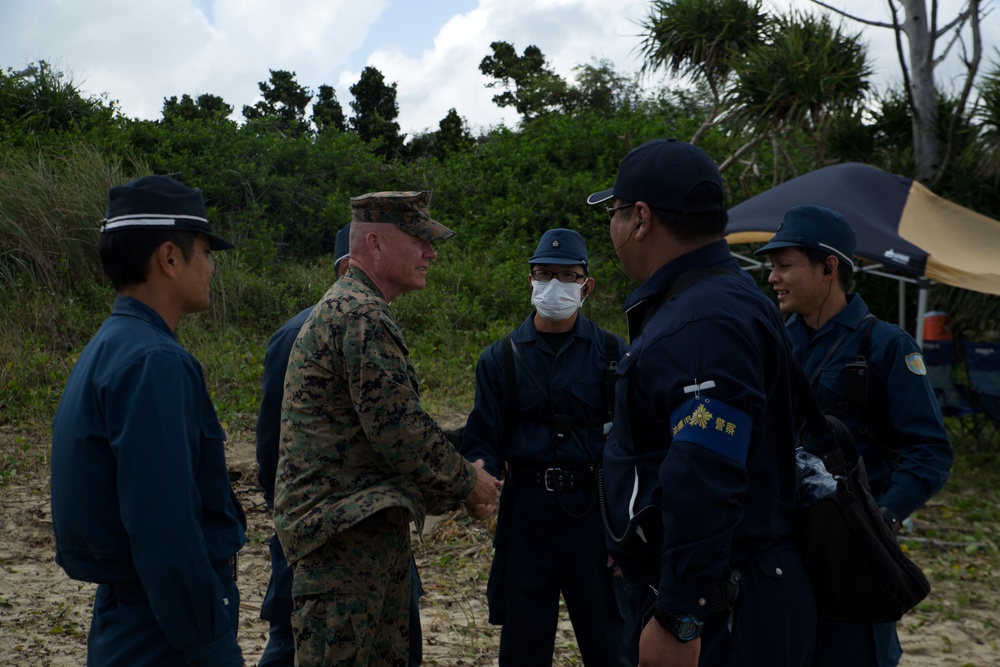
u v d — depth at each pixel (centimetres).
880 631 249
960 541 554
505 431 320
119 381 187
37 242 894
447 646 392
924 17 954
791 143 1264
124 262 202
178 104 1778
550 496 309
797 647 190
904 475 263
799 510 197
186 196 209
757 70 974
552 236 323
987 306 836
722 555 170
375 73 2075
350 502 230
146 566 181
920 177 941
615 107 2291
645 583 191
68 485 189
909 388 268
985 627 430
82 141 1060
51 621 396
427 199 255
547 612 312
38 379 752
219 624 190
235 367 827
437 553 512
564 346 320
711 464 170
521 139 1452
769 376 187
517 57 2672
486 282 1099
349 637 232
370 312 234
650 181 197
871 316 283
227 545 205
